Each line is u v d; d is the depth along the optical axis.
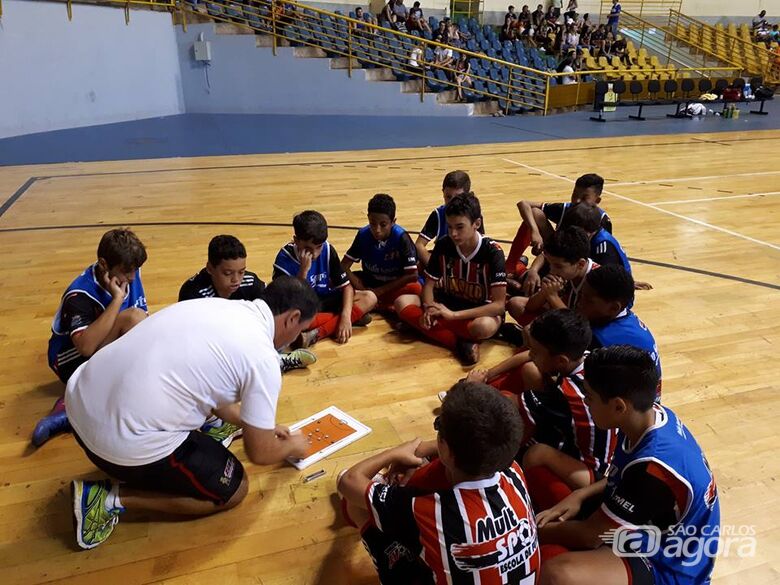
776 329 3.28
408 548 1.39
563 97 13.20
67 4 9.20
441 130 10.66
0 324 3.15
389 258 3.33
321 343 3.09
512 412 1.26
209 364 1.57
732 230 5.11
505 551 1.30
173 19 11.20
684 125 11.71
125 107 10.57
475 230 2.88
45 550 1.76
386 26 12.91
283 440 1.82
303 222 2.75
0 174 6.71
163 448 1.66
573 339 1.77
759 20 18.34
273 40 11.48
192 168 7.26
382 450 2.24
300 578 1.69
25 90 8.91
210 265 2.45
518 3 15.81
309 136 9.72
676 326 3.29
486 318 2.88
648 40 17.45
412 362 2.92
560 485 1.81
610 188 6.61
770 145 9.61
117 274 2.19
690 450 1.39
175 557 1.75
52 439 2.26
